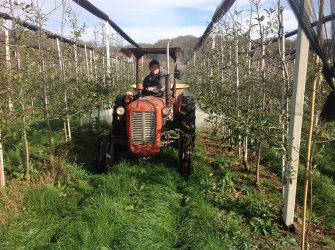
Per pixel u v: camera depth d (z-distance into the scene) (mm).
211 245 3529
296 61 3830
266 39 5652
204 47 12016
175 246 3711
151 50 6254
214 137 8359
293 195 4145
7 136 4961
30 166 5379
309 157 3494
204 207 4379
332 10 2531
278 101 5398
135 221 3957
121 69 15781
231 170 6074
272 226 4184
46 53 6117
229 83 6730
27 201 4496
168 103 6230
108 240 3637
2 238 3742
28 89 5223
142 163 5914
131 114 5609
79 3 7023
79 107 6965
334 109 2912
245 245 3744
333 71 2707
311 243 3973
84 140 7457
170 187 5152
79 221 3924
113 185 4945
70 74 7586
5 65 4672
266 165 6453
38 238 3742
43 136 7387
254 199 4934
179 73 6594
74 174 5523
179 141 5824
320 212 4746
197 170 5762
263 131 4527
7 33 5043
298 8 2559
